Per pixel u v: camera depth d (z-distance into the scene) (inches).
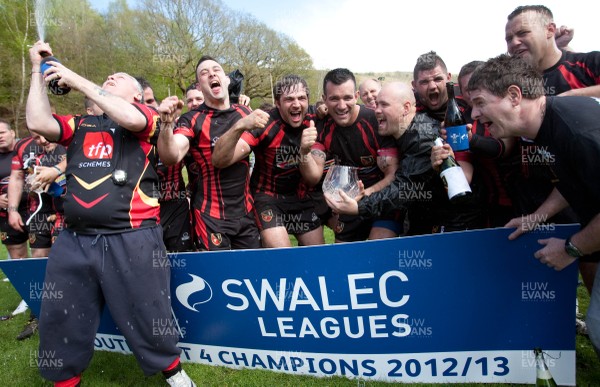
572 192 76.7
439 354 95.2
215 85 125.9
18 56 780.6
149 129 95.1
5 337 144.3
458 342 94.0
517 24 108.3
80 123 95.9
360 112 128.4
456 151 94.3
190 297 106.6
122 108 88.0
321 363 102.3
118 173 90.7
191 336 111.0
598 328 77.3
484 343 93.2
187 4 784.3
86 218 89.3
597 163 67.2
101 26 845.2
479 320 92.3
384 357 98.0
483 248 89.0
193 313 108.3
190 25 805.9
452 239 89.0
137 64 848.9
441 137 98.5
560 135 71.6
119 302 91.1
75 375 94.0
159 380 108.9
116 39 848.3
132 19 841.5
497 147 99.3
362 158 130.7
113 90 98.8
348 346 99.4
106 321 118.5
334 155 135.0
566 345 90.4
